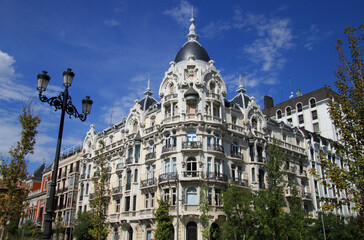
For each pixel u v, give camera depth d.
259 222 37.06
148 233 45.19
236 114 50.84
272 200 34.72
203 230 38.25
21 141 25.83
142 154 50.97
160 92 49.09
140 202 48.06
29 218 78.81
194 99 45.38
